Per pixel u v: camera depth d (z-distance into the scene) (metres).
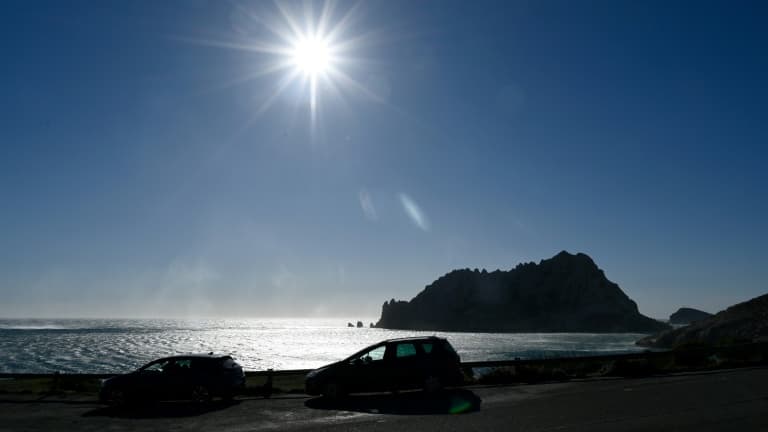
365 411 15.24
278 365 61.41
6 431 13.28
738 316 74.69
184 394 17.94
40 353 85.19
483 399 16.70
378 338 154.50
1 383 27.53
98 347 101.69
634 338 163.00
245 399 18.91
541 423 12.17
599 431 10.97
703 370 23.66
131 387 17.95
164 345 109.31
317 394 18.45
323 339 148.62
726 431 10.61
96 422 14.48
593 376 22.42
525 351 87.31
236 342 125.56
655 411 13.24
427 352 18.58
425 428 12.17
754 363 25.33
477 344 120.88
